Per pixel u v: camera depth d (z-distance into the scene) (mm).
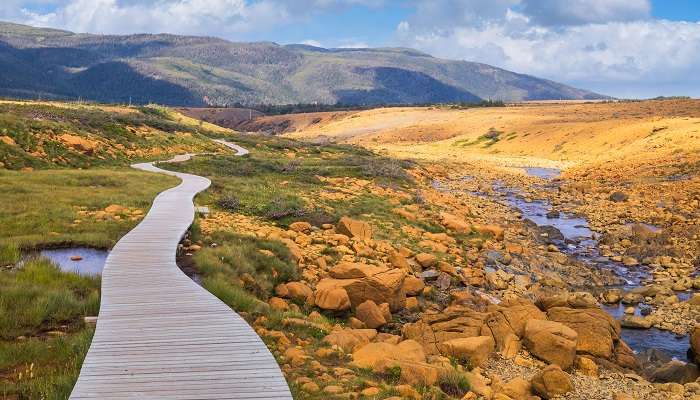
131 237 17219
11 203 22250
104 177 32125
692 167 49406
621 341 13281
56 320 11000
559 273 23016
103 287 12156
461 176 60688
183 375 7945
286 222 24594
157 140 58094
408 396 8453
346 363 9906
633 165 56531
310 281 16625
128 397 7242
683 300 19094
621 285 21734
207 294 11734
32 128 42344
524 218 35812
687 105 123688
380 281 15164
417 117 173375
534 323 12711
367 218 27266
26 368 8609
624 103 153750
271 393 7453
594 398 10406
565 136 92500
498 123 127938
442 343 12023
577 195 45938
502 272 21375
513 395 9984
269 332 10953
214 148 66188
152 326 9883
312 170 47594
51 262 14977
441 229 27562
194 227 20094
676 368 12195
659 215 33875
